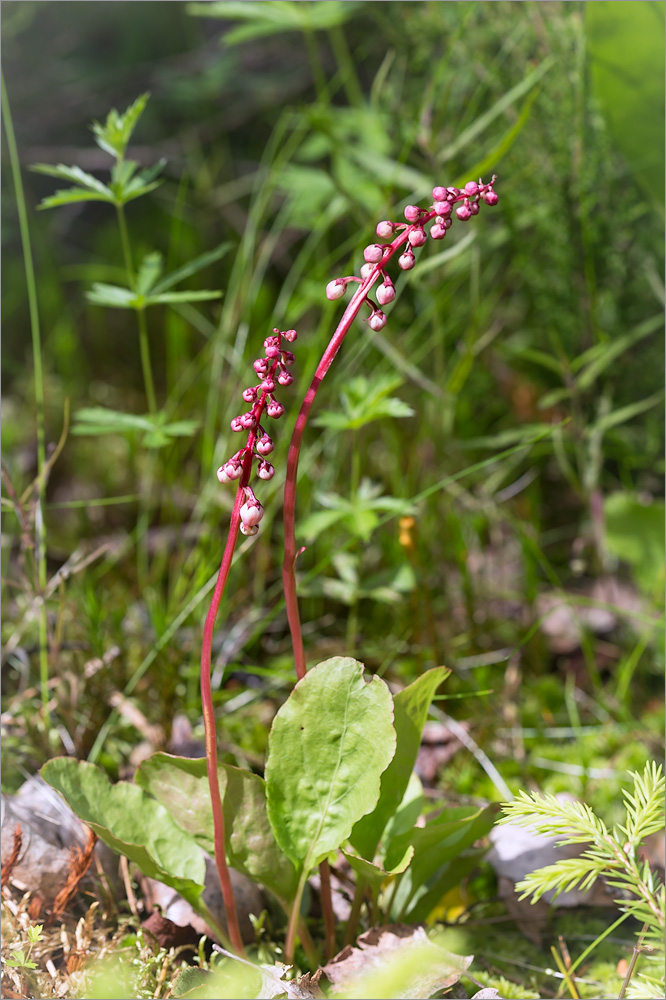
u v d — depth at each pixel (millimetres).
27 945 343
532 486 559
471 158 530
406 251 306
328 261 510
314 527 409
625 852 314
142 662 446
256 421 309
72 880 351
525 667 477
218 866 331
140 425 403
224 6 466
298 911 338
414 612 442
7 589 474
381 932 339
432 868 349
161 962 350
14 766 404
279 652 474
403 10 516
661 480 543
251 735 431
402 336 561
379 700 323
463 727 441
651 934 315
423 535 491
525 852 382
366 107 565
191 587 462
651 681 471
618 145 478
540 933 377
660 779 321
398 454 524
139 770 334
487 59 522
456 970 326
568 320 531
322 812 329
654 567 469
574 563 483
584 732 439
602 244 505
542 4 483
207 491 469
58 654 407
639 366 525
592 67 459
